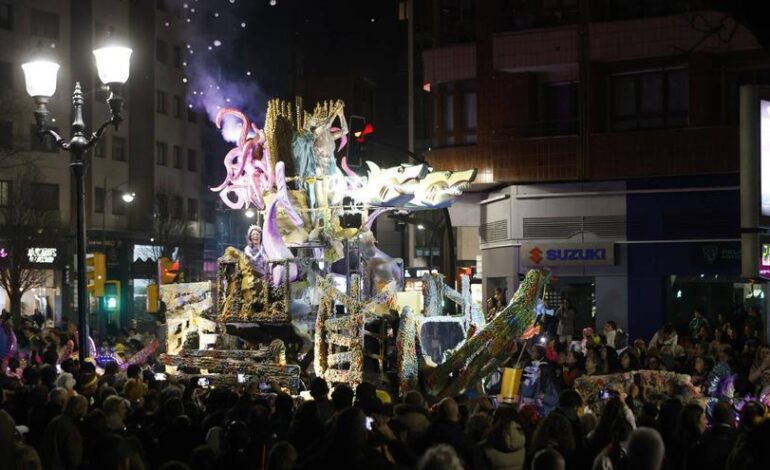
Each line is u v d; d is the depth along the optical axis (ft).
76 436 34.09
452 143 116.88
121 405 37.96
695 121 101.35
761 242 57.31
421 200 55.26
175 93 231.50
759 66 100.37
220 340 55.21
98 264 80.12
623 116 106.32
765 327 96.68
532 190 108.37
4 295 190.39
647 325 103.30
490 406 39.73
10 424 32.37
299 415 32.53
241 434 30.25
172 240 220.23
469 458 29.89
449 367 49.32
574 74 109.09
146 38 220.23
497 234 113.70
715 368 55.57
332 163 56.70
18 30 192.95
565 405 37.60
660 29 101.65
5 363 66.80
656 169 101.86
